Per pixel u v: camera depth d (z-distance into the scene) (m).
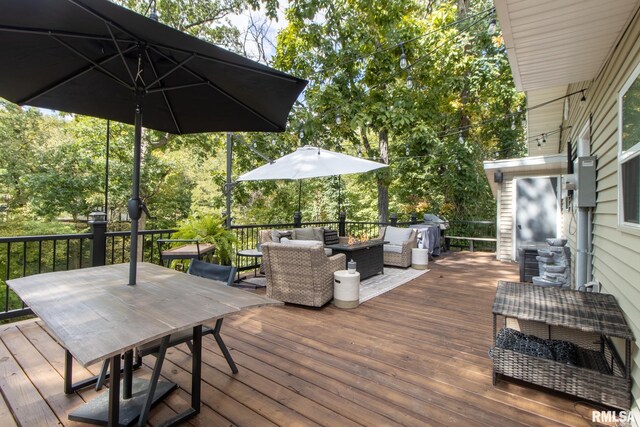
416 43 7.61
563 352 2.36
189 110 2.65
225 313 1.58
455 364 2.46
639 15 2.04
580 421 1.83
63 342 1.23
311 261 3.69
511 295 2.47
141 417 1.72
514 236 7.30
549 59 2.88
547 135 7.25
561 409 1.93
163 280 2.16
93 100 2.48
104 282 2.08
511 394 2.08
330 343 2.83
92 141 10.68
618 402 1.87
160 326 1.40
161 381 2.17
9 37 1.73
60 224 10.55
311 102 7.38
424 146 8.44
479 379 2.26
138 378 2.23
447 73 8.66
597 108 3.21
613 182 2.55
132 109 2.66
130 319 1.47
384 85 7.86
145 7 8.98
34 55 1.91
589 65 3.01
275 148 9.58
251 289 4.70
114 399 1.56
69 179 10.49
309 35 7.63
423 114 8.32
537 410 1.92
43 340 2.80
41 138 11.09
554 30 2.38
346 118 7.65
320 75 7.84
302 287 3.80
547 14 2.18
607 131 2.78
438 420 1.82
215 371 2.34
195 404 1.84
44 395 2.02
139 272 2.39
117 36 1.74
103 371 2.11
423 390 2.12
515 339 2.47
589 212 3.39
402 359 2.54
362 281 5.20
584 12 2.16
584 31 2.38
